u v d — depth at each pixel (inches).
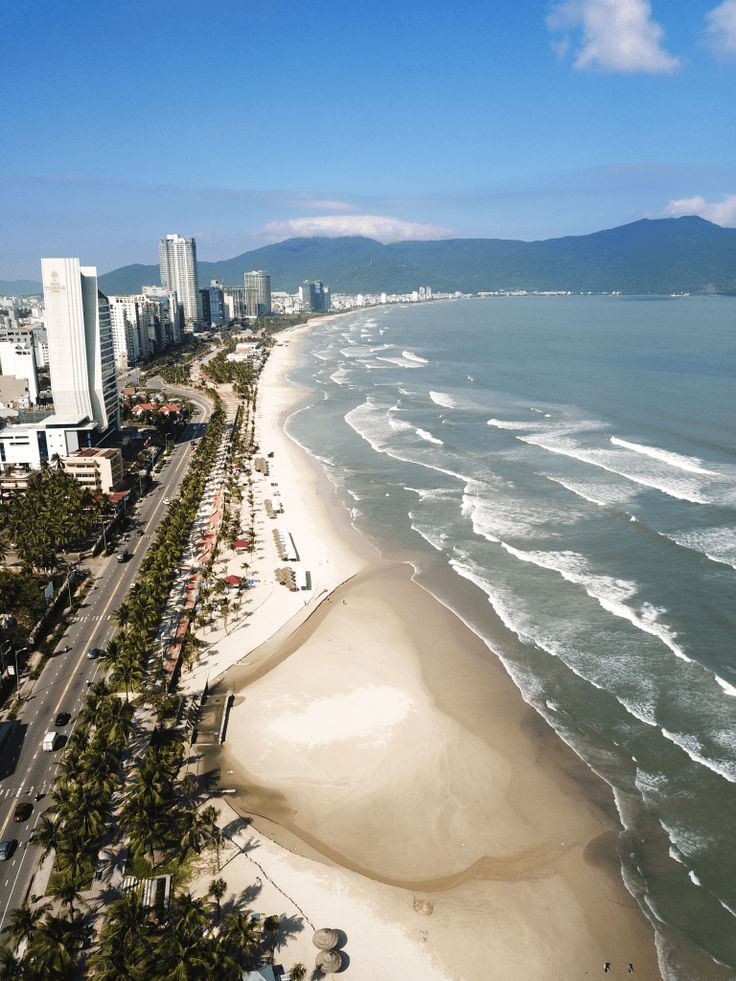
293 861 2628.0
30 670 3740.2
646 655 3762.3
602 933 2351.1
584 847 2677.2
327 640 4089.6
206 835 2709.2
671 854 2628.0
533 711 3405.5
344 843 2716.5
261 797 2933.1
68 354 7613.2
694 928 2357.3
